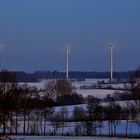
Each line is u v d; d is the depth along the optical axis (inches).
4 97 7559.1
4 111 7431.1
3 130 7716.5
